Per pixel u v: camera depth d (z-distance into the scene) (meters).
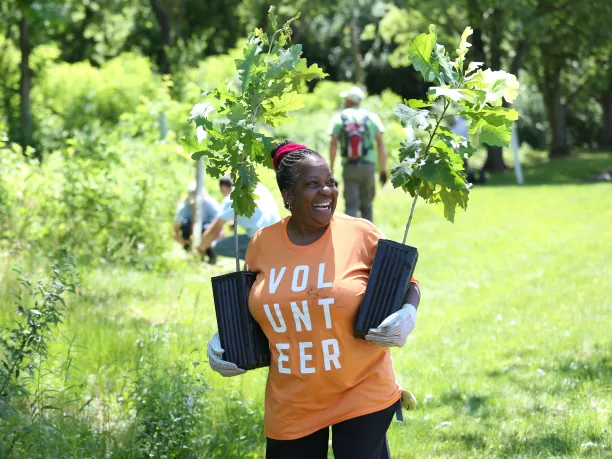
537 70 48.47
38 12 8.71
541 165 44.16
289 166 4.21
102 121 33.28
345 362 4.09
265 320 4.16
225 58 35.44
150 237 13.58
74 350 7.88
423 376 8.30
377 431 4.12
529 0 39.69
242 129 4.35
